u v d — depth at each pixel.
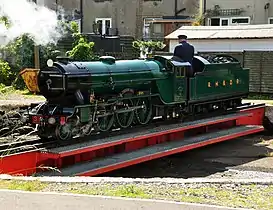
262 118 18.39
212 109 16.94
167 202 6.80
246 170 12.48
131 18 30.97
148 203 6.74
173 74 14.48
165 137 13.69
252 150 15.09
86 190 7.41
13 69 22.95
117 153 12.03
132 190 7.43
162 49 26.78
